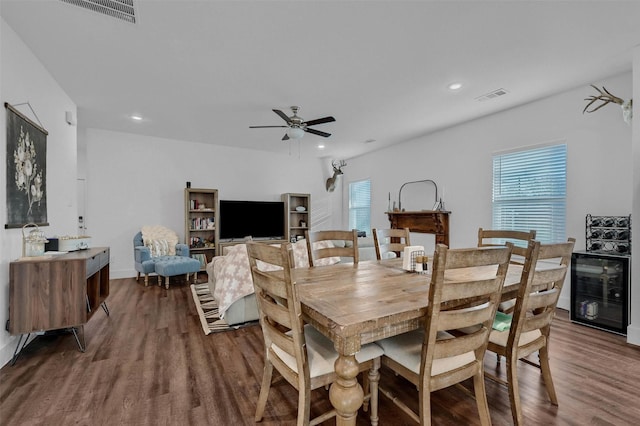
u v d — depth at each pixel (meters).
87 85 3.22
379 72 2.93
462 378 1.39
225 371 2.15
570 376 2.04
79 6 2.02
